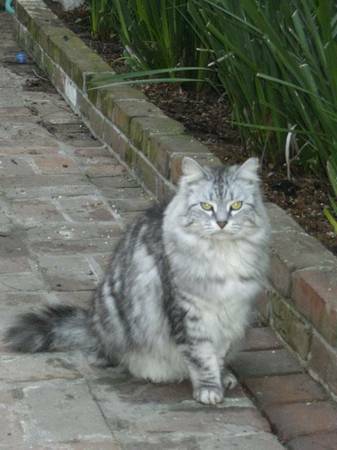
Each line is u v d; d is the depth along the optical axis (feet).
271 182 22.39
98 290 16.98
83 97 29.30
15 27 37.58
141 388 16.25
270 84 21.93
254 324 18.52
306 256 17.92
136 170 25.35
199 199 15.34
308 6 19.77
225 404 15.89
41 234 21.81
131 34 28.73
